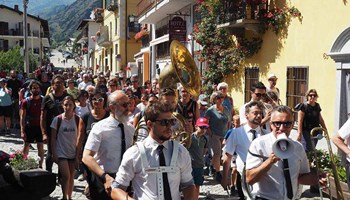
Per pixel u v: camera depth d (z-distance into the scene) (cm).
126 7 4175
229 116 866
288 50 1266
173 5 2148
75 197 766
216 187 845
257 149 401
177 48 822
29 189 700
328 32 1105
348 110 1034
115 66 4456
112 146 482
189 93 762
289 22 1261
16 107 1636
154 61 3044
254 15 1373
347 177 572
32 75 2311
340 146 544
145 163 348
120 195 346
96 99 625
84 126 640
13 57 4169
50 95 809
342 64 1035
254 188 414
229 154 583
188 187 363
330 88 1091
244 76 1496
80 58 8581
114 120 488
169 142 360
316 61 1148
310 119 845
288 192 398
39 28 7069
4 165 719
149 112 351
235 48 1494
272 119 397
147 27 3362
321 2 1130
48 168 760
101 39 4978
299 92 1229
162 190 346
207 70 1623
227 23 1437
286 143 376
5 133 1490
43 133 798
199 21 1788
